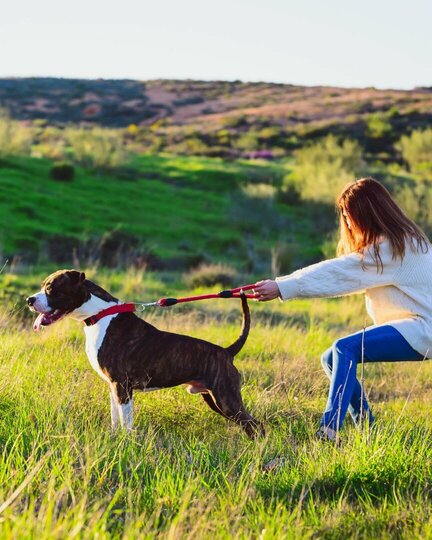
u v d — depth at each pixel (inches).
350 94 3043.8
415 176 1643.7
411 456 184.9
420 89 3036.4
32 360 289.6
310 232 1290.6
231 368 216.2
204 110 3024.1
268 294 211.6
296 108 2763.3
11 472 163.8
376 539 149.7
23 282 647.1
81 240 993.5
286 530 147.6
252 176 1599.4
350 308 613.3
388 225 203.3
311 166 1478.8
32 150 1660.9
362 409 216.4
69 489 155.1
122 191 1405.0
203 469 185.3
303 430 233.0
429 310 204.4
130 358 211.8
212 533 144.3
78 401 231.0
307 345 414.6
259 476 179.0
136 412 232.2
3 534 129.1
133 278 716.0
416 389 335.0
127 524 146.2
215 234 1225.4
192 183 1550.2
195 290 753.6
